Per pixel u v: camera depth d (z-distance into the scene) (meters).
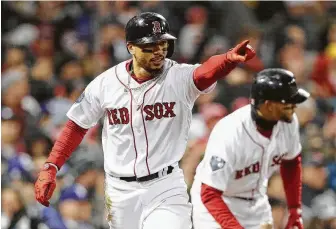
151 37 18.67
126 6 49.16
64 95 41.97
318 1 53.75
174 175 19.69
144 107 19.36
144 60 18.94
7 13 49.88
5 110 37.12
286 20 52.03
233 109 39.84
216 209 21.64
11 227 28.16
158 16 19.03
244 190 23.12
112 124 19.75
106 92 19.72
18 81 39.59
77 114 20.23
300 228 23.77
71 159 32.97
